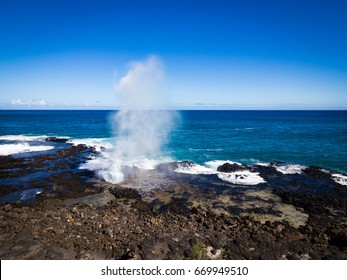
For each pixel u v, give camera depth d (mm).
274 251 9617
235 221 12734
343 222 12992
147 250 8945
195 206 14844
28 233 9266
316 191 17375
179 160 26375
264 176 20469
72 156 27219
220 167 22641
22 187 17469
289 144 37062
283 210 14359
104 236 9992
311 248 10055
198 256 8789
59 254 8242
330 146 35438
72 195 16031
